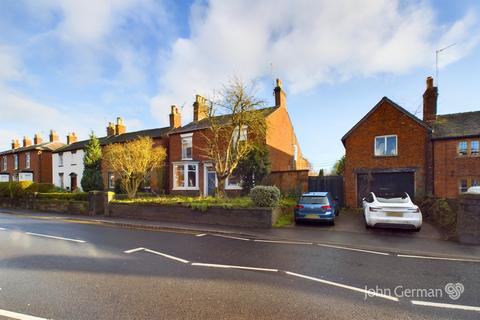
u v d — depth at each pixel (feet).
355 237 29.27
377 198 34.60
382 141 53.31
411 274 18.04
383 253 23.44
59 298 14.11
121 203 48.78
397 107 51.93
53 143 121.19
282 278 17.25
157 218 44.27
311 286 15.93
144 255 22.66
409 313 12.72
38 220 45.52
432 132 50.16
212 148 53.36
